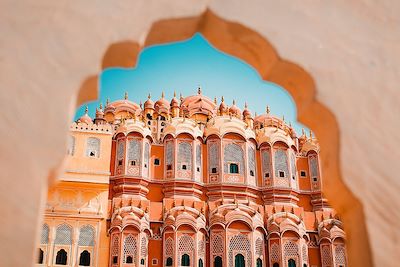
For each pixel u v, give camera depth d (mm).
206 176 38344
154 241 34031
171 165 37594
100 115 44719
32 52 3527
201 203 36156
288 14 4043
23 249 3082
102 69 4035
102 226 32094
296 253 35125
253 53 4344
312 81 3910
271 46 3959
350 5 4160
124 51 3889
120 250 31703
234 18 3973
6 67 3443
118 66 4070
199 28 4227
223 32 4176
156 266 33281
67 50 3592
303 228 36375
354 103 3850
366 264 3535
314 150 40969
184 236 33812
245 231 34750
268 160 39750
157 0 3918
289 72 4137
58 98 3461
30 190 3221
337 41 4020
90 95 3822
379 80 3934
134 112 46844
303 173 40656
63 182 32219
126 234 32312
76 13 3705
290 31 3996
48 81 3482
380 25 4129
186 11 3938
